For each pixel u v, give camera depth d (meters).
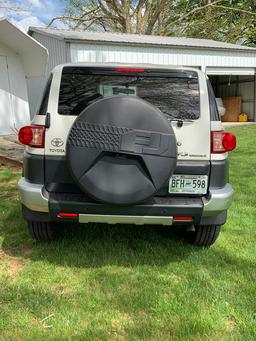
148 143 2.80
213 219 3.21
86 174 2.81
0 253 3.45
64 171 3.06
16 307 2.61
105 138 2.78
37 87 14.54
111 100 2.82
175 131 3.06
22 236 3.79
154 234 3.95
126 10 21.91
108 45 12.88
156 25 23.97
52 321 2.47
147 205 3.00
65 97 3.12
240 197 5.44
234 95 20.05
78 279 3.01
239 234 4.06
